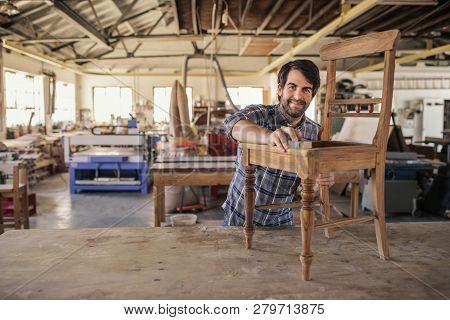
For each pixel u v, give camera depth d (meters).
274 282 1.40
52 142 9.43
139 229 2.02
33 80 11.02
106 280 1.42
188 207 5.64
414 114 12.96
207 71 12.72
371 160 1.56
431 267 1.55
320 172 1.40
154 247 1.76
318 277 1.44
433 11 5.81
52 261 1.60
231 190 2.23
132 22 9.74
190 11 6.57
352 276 1.46
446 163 5.74
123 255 1.66
